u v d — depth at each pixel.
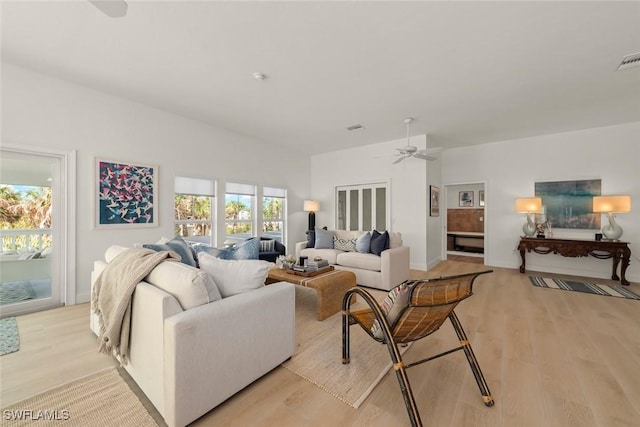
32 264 3.00
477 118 4.20
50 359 1.99
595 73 2.84
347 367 1.94
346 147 6.18
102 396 1.59
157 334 1.41
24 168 2.93
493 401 1.56
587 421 1.42
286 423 1.42
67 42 2.38
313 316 2.91
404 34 2.24
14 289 2.90
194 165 4.41
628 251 4.07
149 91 3.36
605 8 1.93
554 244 4.61
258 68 2.80
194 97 3.52
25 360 1.97
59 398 1.57
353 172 6.20
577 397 1.61
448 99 3.52
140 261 1.77
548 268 5.03
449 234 8.23
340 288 3.04
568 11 1.97
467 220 8.09
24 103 2.85
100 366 1.90
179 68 2.81
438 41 2.34
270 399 1.60
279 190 6.16
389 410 1.52
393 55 2.55
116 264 1.89
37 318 2.74
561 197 4.92
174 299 1.42
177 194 4.22
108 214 3.44
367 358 2.06
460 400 1.59
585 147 4.72
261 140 5.58
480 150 5.77
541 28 2.15
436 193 5.86
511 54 2.52
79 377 1.77
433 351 2.17
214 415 1.47
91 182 3.30
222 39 2.33
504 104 3.66
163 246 2.61
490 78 2.96
